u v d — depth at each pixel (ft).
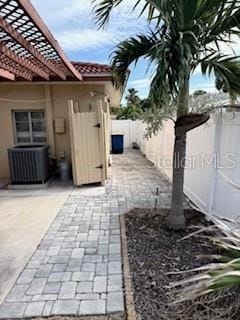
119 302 8.35
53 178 25.59
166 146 26.86
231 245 8.18
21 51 14.64
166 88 9.80
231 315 7.18
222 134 13.67
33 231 13.82
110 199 19.31
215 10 10.36
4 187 22.74
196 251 11.28
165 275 9.58
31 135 26.22
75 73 20.02
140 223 14.49
